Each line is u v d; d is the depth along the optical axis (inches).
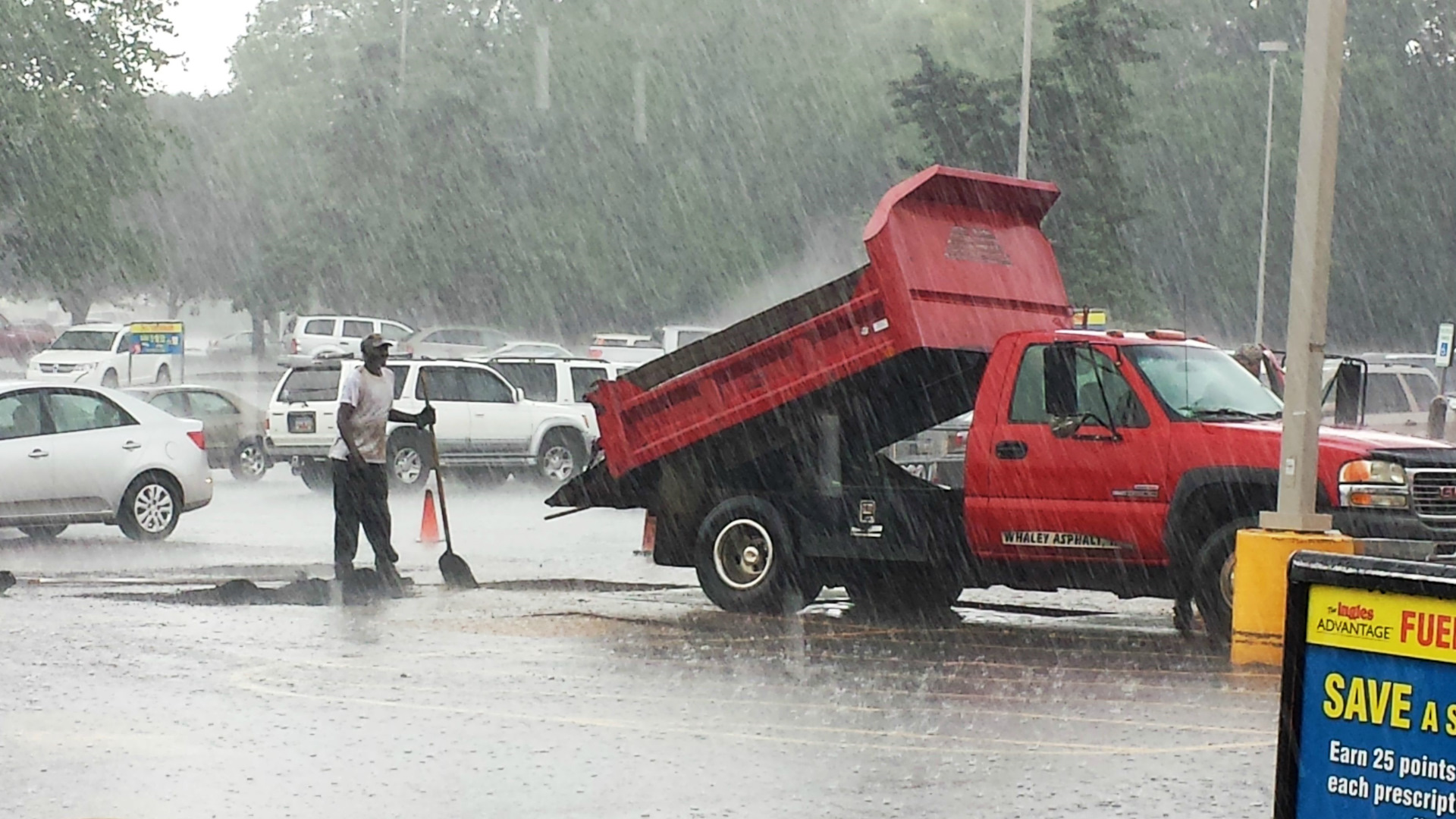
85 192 2048.5
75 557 671.8
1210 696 397.7
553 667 430.0
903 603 571.5
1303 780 156.2
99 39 2057.1
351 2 2913.4
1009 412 510.6
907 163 1985.7
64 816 281.7
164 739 339.0
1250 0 3157.0
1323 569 154.7
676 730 354.9
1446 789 149.6
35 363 1881.2
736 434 551.8
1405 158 2866.6
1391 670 152.3
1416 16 2962.6
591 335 2613.2
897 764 325.1
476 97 2488.9
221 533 782.5
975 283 546.9
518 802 294.4
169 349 1648.6
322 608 527.8
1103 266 1894.7
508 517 907.4
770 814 287.4
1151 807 293.3
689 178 2640.3
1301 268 437.1
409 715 365.4
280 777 309.9
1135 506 488.7
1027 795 301.3
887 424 553.3
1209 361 513.7
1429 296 2881.4
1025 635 502.9
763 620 527.8
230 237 2881.4
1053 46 1982.0
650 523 716.0
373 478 585.0
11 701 373.4
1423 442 485.1
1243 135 2827.3
